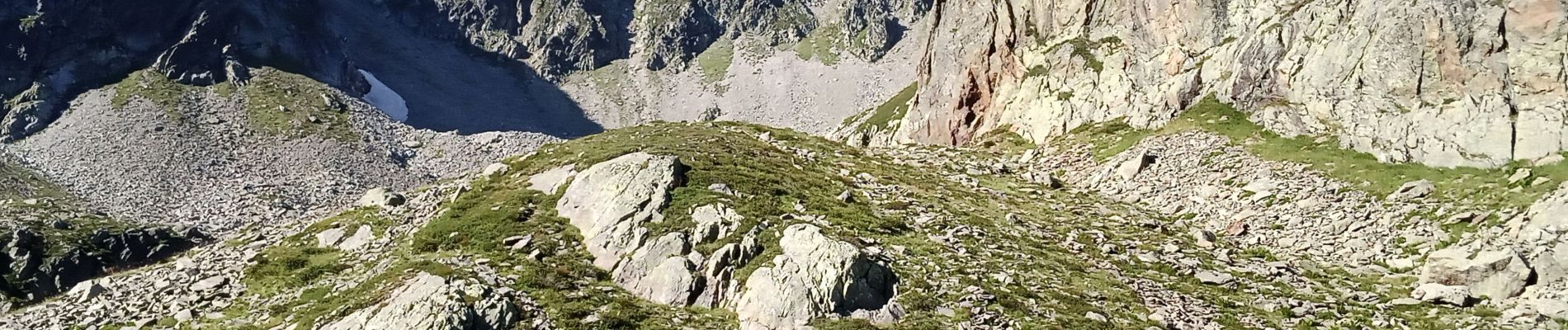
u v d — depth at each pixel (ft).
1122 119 238.48
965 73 293.64
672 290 121.70
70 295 146.00
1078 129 244.63
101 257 325.62
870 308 114.83
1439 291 123.34
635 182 151.53
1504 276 122.11
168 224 427.74
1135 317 116.78
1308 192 172.65
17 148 571.28
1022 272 133.28
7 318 138.72
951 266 132.16
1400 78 191.93
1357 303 126.62
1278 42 220.23
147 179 522.47
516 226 148.77
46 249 313.32
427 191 189.67
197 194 508.53
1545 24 176.96
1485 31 182.91
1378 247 146.92
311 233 169.89
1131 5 257.14
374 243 155.84
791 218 147.43
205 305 135.03
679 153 183.93
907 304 115.55
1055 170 223.71
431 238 148.87
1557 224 131.75
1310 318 119.34
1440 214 151.53
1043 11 282.36
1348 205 164.45
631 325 111.14
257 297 136.77
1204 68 233.35
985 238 151.94
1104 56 255.70
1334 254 148.46
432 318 107.24
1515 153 166.30
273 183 541.75
